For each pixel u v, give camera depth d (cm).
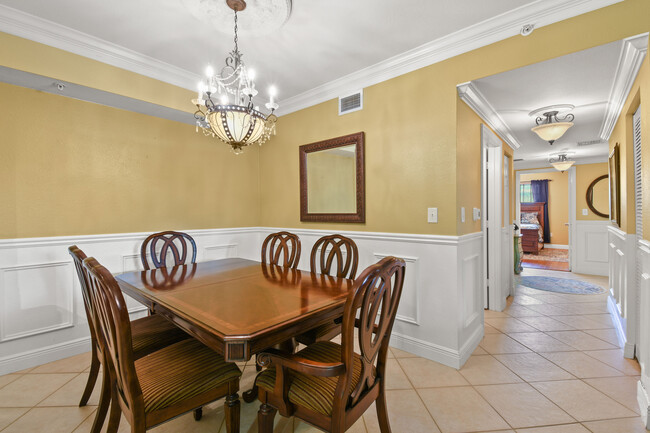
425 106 233
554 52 181
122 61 236
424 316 233
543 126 276
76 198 244
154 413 108
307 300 147
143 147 284
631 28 160
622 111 251
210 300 148
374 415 166
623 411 165
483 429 153
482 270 270
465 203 235
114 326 105
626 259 234
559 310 341
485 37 204
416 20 196
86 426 156
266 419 121
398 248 249
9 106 213
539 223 851
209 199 335
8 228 212
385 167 258
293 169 339
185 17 192
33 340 220
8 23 187
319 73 270
